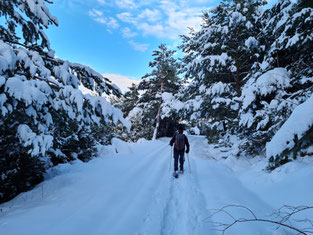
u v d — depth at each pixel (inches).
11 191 146.3
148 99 844.0
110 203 113.9
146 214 105.0
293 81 191.5
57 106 126.0
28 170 155.7
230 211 104.7
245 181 159.9
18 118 118.1
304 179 106.1
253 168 179.0
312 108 72.5
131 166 223.6
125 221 93.6
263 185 135.3
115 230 84.3
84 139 276.4
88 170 194.4
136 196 129.0
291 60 221.0
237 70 356.8
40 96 106.3
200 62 336.2
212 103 343.0
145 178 177.3
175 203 125.6
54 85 143.9
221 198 125.1
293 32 183.2
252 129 234.7
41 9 147.7
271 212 97.6
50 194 132.6
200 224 96.6
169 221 102.3
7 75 105.3
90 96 143.4
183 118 486.3
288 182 116.3
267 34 261.9
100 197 122.3
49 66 165.5
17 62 114.6
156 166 233.9
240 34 342.3
